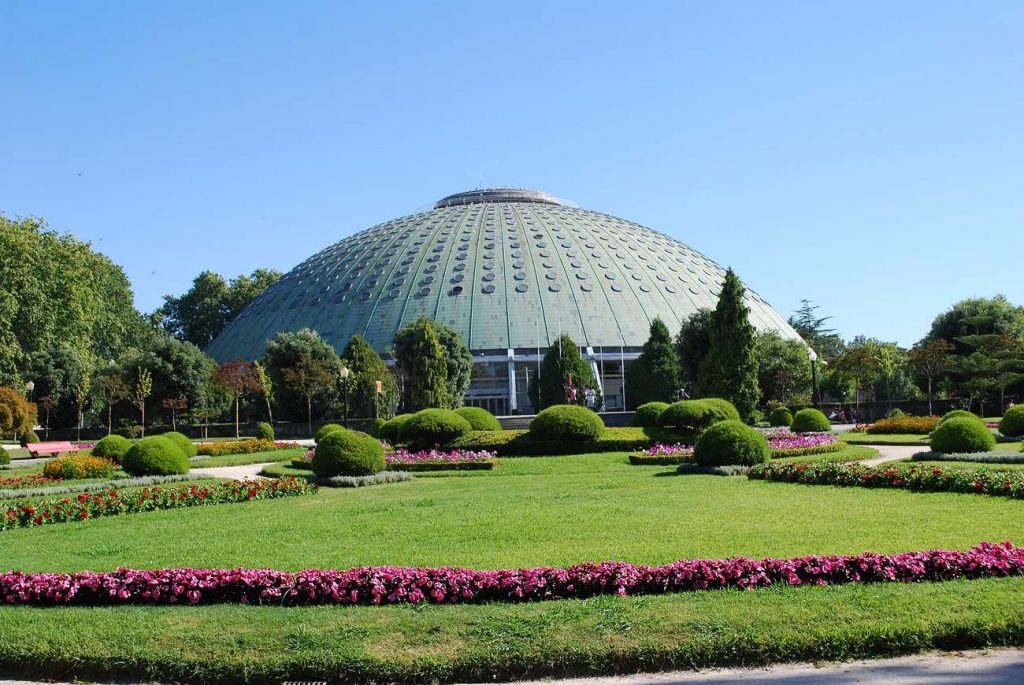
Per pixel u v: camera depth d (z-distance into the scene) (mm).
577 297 87375
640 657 8422
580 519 16406
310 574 10797
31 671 8953
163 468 29031
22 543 16500
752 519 15828
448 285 87750
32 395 70688
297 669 8383
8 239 60594
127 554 14555
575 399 65938
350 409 71438
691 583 10430
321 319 89625
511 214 99812
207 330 121812
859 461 29109
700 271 100500
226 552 14352
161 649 8844
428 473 28781
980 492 18516
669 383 72000
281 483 23359
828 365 75375
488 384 81938
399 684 8281
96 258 76312
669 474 25438
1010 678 7766
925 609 9086
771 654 8469
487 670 8344
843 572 10617
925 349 63375
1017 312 70938
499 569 11664
